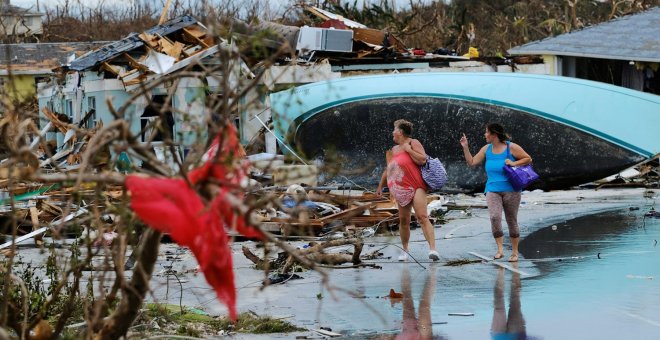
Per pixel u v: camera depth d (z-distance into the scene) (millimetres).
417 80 33031
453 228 22859
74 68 37500
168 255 19031
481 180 32344
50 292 11773
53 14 67250
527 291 14242
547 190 32562
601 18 63000
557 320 12109
